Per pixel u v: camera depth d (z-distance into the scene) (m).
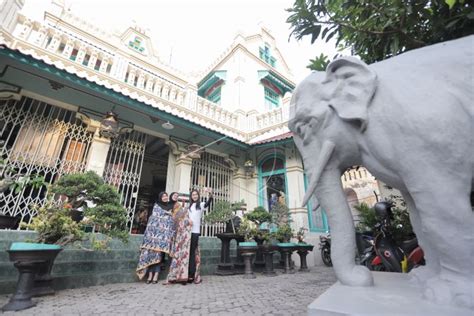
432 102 0.96
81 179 3.48
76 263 3.91
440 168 0.92
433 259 1.21
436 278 0.97
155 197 9.77
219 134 6.91
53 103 5.36
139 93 6.83
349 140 1.23
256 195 8.11
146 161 9.45
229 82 10.72
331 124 1.27
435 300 0.87
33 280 2.80
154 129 6.74
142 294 3.36
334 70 1.31
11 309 2.54
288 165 7.91
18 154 4.73
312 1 2.36
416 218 1.33
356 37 2.45
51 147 5.18
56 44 6.20
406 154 0.99
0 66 4.73
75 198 3.54
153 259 4.18
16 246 2.68
